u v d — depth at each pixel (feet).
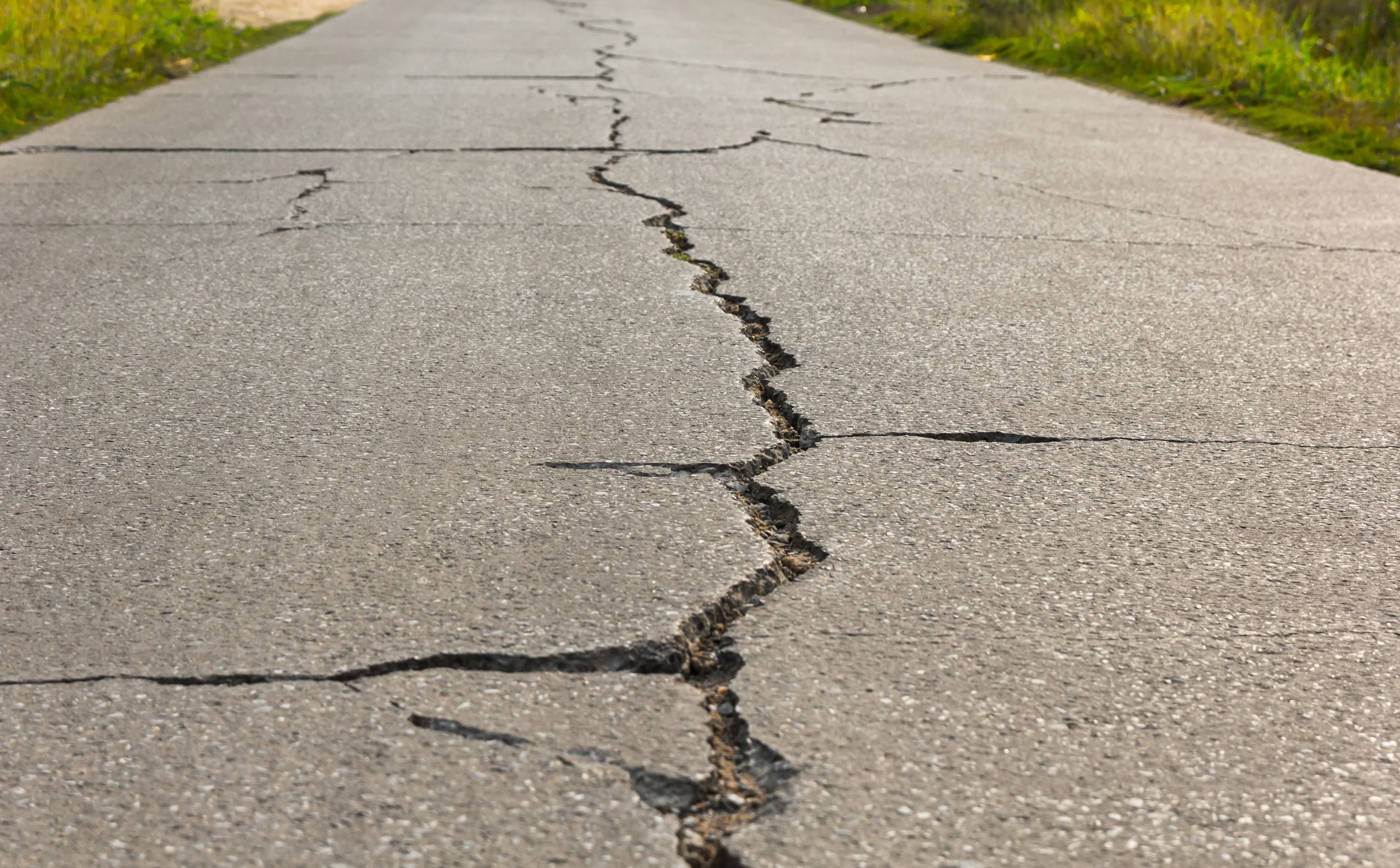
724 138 29.37
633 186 23.93
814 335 15.23
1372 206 23.58
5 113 31.07
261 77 40.81
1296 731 7.77
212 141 28.48
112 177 24.54
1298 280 18.22
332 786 7.12
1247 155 29.04
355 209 21.77
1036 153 28.71
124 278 17.47
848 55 50.24
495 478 11.12
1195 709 7.95
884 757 7.43
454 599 9.06
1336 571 9.75
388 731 7.61
